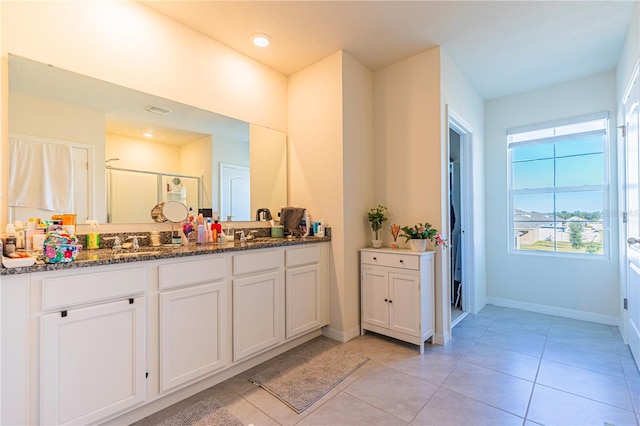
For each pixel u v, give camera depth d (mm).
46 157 1686
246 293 2031
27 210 1616
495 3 2021
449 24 2254
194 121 2311
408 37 2420
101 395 1395
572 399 1705
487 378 1943
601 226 3014
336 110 2633
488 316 3189
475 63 2830
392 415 1589
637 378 1919
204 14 2121
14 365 1184
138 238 2014
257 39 2426
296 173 2934
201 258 1781
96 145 1860
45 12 1678
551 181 3316
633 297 2227
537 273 3342
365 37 2414
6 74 1568
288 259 2334
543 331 2746
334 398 1745
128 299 1488
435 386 1856
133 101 2004
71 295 1309
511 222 3568
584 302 3053
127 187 1986
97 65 1850
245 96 2650
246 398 1755
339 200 2623
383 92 2912
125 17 1958
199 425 1521
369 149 2916
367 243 2871
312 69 2809
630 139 2297
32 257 1239
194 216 2264
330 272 2676
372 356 2281
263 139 2789
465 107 3090
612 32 2346
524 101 3436
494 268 3635
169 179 2182
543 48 2580
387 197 2873
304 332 2457
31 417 1217
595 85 3014
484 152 3693
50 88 1697
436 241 2461
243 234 2520
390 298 2516
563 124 3180
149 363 1563
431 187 2594
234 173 2574
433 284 2520
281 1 1988
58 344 1276
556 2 2010
